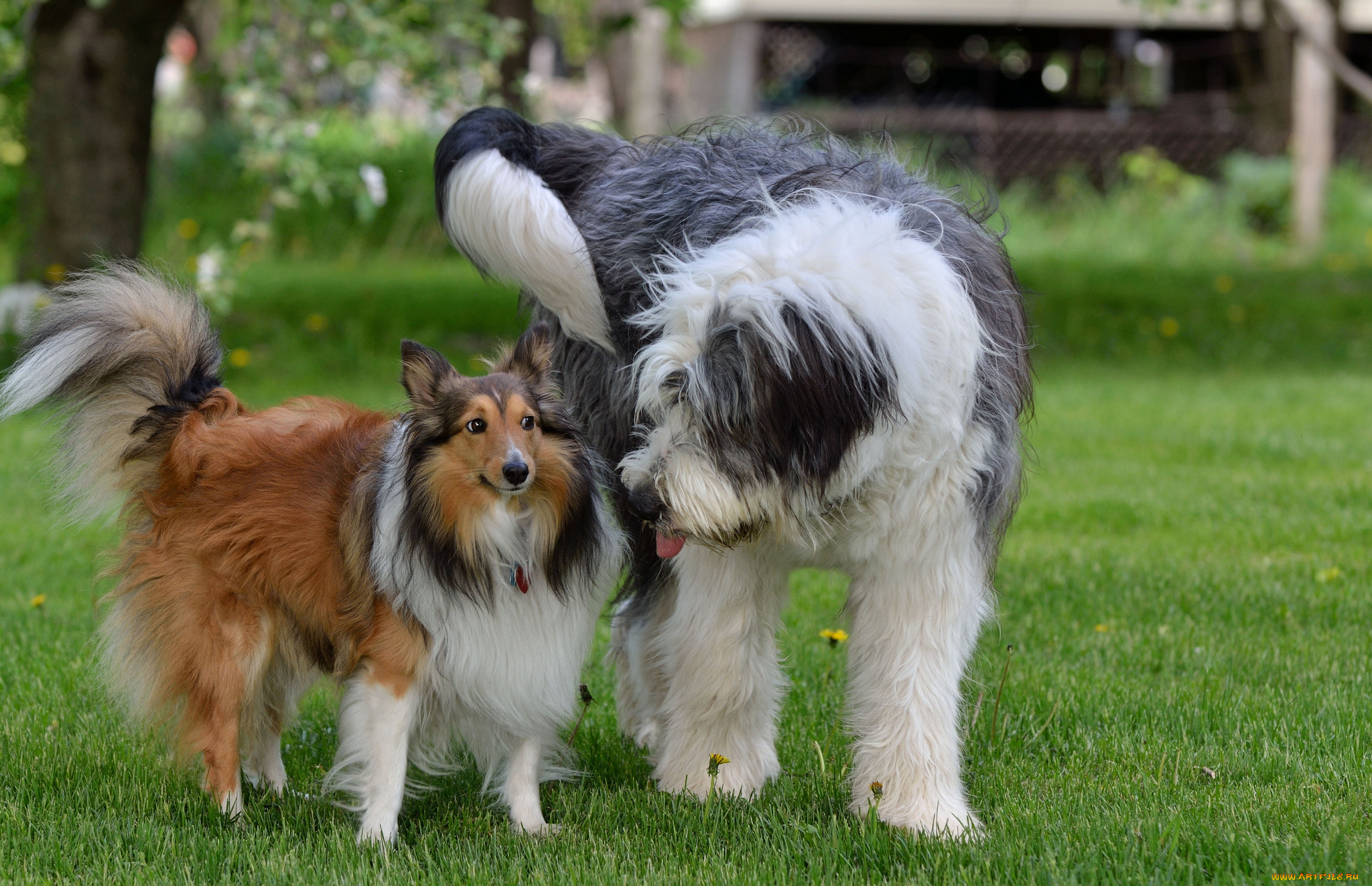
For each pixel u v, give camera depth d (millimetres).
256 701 4832
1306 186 23859
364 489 4594
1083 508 9242
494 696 4562
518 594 4551
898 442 4223
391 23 12102
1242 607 7102
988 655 6504
